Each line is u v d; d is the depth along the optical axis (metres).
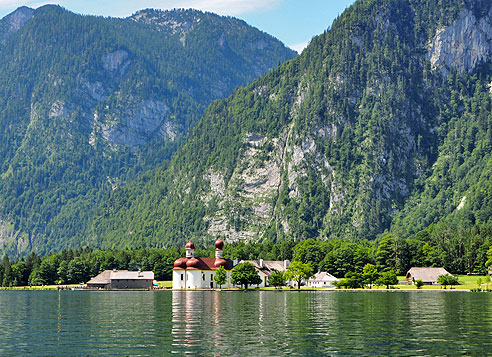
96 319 144.25
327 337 110.56
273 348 100.00
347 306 178.75
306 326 126.31
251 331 118.94
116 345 103.62
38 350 99.94
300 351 97.56
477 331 117.19
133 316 151.12
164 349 99.75
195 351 97.94
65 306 192.12
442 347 100.38
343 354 95.25
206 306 184.50
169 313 159.12
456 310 161.12
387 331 117.88
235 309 170.75
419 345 102.12
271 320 138.25
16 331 122.31
